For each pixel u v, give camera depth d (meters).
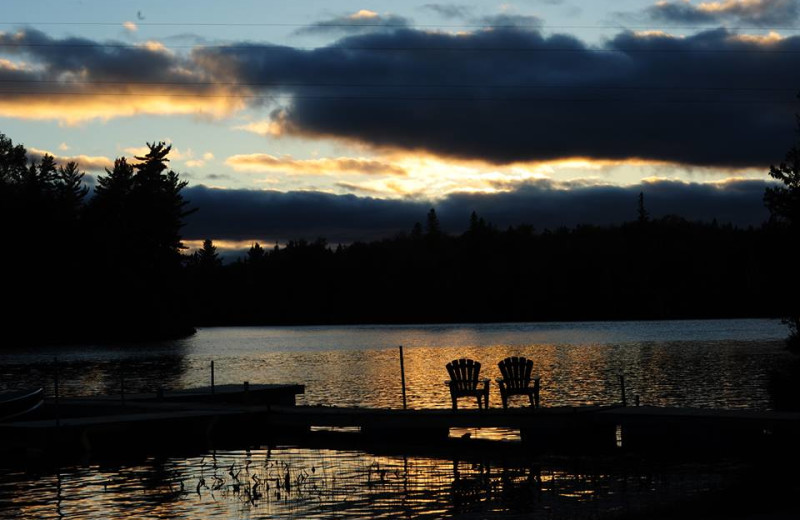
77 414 27.05
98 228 107.94
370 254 173.25
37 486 17.14
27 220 99.56
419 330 126.25
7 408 25.50
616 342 77.50
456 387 21.84
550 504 14.22
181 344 95.50
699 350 62.81
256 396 29.81
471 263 165.25
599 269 153.62
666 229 158.88
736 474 16.59
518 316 158.62
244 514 14.12
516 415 20.62
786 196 51.62
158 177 115.06
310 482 16.77
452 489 15.79
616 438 21.89
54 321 100.38
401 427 21.77
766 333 93.25
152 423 22.44
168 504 15.12
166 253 113.56
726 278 146.88
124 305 105.62
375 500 14.90
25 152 117.31
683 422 19.53
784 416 19.03
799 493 14.58
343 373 47.47
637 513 13.23
